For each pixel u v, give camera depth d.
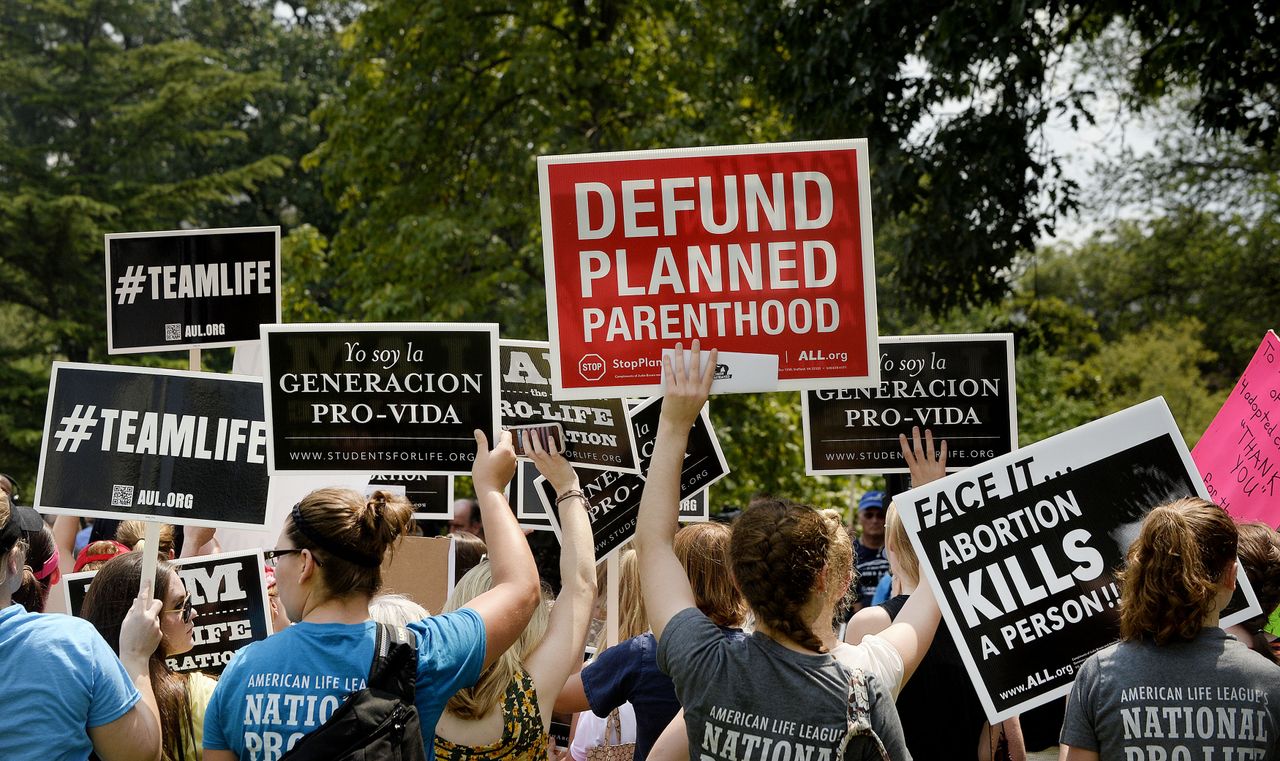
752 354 3.00
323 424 3.41
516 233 17.72
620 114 17.22
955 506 3.00
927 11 12.16
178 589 3.23
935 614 2.92
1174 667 2.57
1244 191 22.70
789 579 2.41
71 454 3.64
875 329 3.03
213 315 4.50
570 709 3.36
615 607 4.07
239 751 2.35
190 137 27.27
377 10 17.14
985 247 12.61
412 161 17.53
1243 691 2.52
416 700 2.42
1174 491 2.98
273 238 4.53
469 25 17.03
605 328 3.03
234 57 32.12
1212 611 2.63
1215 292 24.55
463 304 15.47
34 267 25.33
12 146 25.47
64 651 2.59
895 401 4.33
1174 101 22.22
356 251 19.03
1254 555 3.20
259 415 3.71
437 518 5.25
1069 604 2.96
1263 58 11.72
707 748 2.41
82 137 26.95
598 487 4.30
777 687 2.39
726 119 15.59
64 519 5.14
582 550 2.97
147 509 3.64
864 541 7.77
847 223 3.04
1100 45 18.09
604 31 17.33
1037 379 24.23
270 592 4.13
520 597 2.62
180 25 33.25
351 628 2.42
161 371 3.69
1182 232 23.89
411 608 2.73
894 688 2.52
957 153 12.57
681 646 2.47
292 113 31.22
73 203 24.19
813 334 3.04
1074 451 3.02
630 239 3.03
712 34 16.69
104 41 27.95
